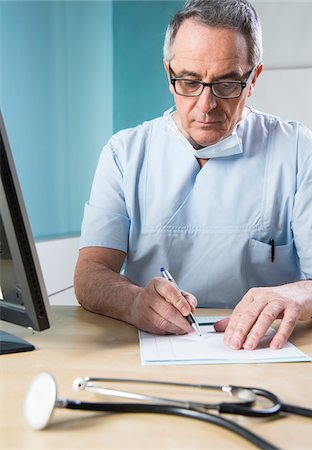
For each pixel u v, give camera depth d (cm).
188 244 146
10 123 247
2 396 74
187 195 146
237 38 121
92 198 149
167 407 67
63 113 288
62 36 287
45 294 89
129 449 60
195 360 89
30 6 259
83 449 60
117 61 345
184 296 109
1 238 88
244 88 126
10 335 98
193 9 123
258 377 82
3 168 84
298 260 152
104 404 68
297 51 335
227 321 106
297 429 65
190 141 145
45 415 64
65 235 284
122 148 150
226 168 145
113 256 142
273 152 147
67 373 83
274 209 145
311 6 331
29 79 260
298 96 329
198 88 125
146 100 346
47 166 275
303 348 97
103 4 330
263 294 106
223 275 146
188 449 60
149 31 341
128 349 95
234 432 62
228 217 145
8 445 61
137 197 147
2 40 240
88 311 123
